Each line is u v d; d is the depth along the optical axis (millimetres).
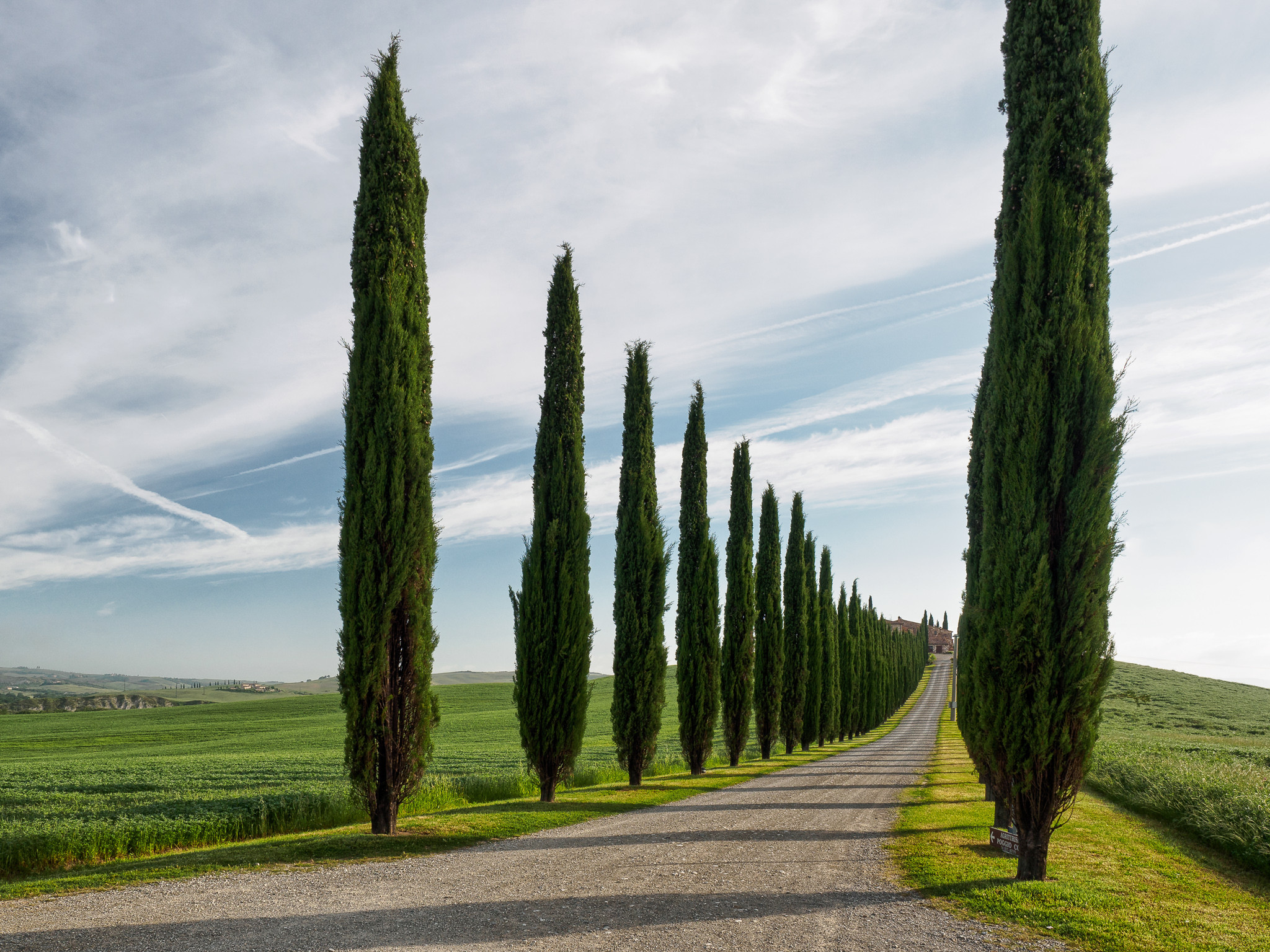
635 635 22562
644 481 23531
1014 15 12438
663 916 8000
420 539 13430
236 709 87062
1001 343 11055
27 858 11531
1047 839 10055
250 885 9047
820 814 15992
